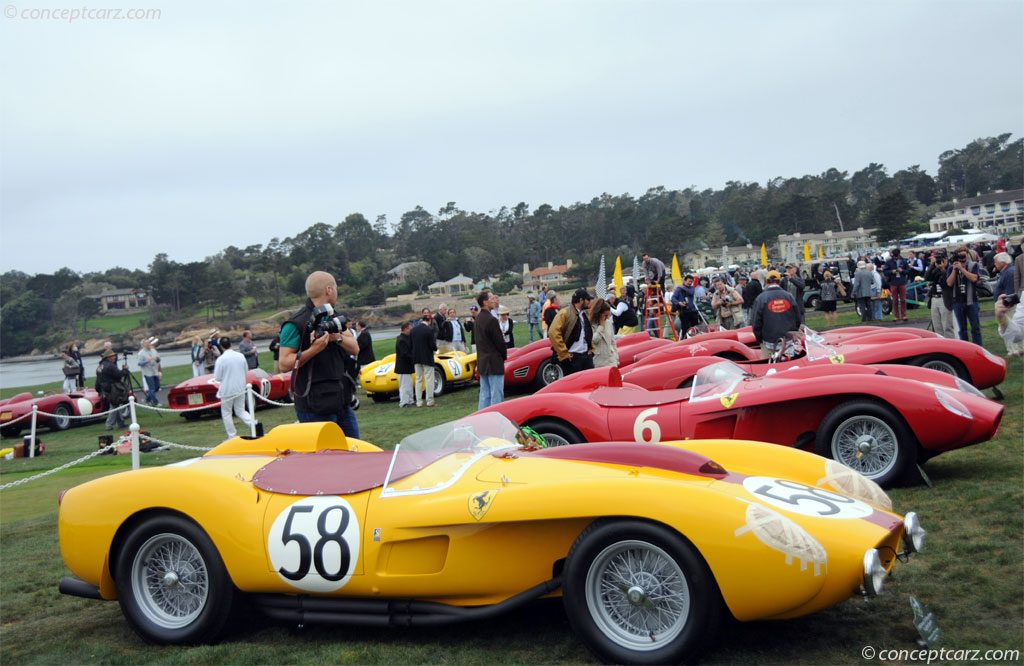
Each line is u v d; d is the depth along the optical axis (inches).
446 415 543.5
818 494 165.9
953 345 347.9
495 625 178.7
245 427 623.2
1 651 186.1
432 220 6112.2
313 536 172.7
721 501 147.4
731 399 266.7
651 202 6087.6
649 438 272.5
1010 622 157.3
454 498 167.0
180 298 4933.6
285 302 4672.7
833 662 147.6
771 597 142.9
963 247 508.4
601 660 153.3
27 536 301.0
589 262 4473.4
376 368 676.7
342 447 220.1
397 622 170.2
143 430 653.9
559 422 282.2
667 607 150.8
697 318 789.9
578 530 162.6
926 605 169.0
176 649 178.4
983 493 242.4
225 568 178.1
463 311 3531.0
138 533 184.1
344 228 5925.2
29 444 562.9
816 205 4092.0
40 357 4308.6
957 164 6515.8
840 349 363.3
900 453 252.5
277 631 186.4
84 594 190.4
